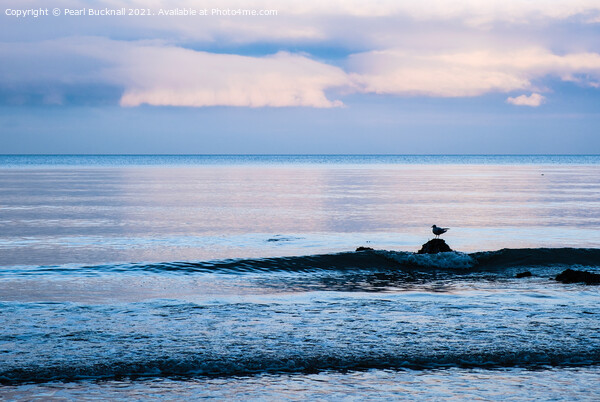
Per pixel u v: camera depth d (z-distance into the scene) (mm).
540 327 14320
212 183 100750
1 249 31875
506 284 21188
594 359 12266
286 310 16000
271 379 11148
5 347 12531
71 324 14367
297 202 62875
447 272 23812
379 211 53344
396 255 24938
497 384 10977
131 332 13711
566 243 34875
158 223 44312
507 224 43781
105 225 42969
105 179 113938
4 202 61844
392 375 11367
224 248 32719
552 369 11750
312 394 10469
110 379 11023
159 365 11648
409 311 15945
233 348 12648
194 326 14289
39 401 10023
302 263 24328
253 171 164875
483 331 13961
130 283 20938
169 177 124000
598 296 18266
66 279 21484
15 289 19719
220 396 10352
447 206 58062
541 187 89625
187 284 20969
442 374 11445
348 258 24797
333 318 15125
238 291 19828
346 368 11711
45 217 47969
